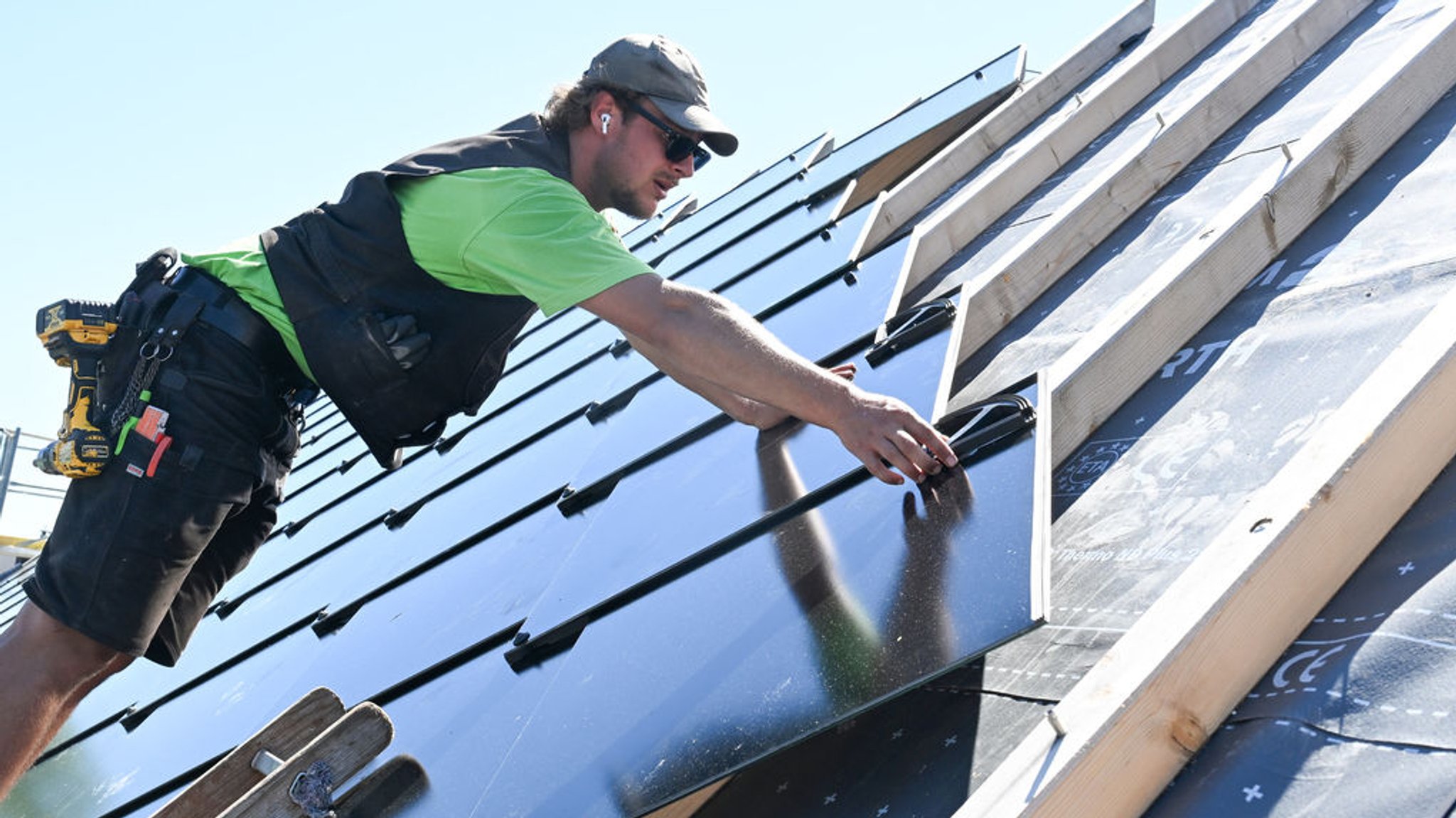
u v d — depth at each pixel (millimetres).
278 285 3150
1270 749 1969
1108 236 4797
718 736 2377
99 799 4488
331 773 2848
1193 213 4562
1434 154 3854
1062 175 6016
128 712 5520
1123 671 2047
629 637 3004
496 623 3762
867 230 5766
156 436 3107
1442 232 3342
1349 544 2236
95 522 3115
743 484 3467
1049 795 1881
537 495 4895
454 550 4855
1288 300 3482
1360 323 3133
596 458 4688
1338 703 1973
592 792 2463
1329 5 5977
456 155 3090
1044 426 2701
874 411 2809
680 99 3145
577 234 2938
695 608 2941
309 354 3164
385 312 3129
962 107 7707
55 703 3189
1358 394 2395
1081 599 2736
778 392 2805
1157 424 3266
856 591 2568
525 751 2793
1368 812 1776
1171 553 2701
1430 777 1761
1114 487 3115
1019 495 2490
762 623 2666
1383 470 2281
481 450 6555
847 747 2658
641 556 3422
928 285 5273
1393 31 5574
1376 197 3803
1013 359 4141
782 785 2682
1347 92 5027
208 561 3504
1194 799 1970
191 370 3146
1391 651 2000
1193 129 5262
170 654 3455
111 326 3150
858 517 2895
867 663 2285
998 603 2186
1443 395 2355
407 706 3551
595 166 3227
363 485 7930
